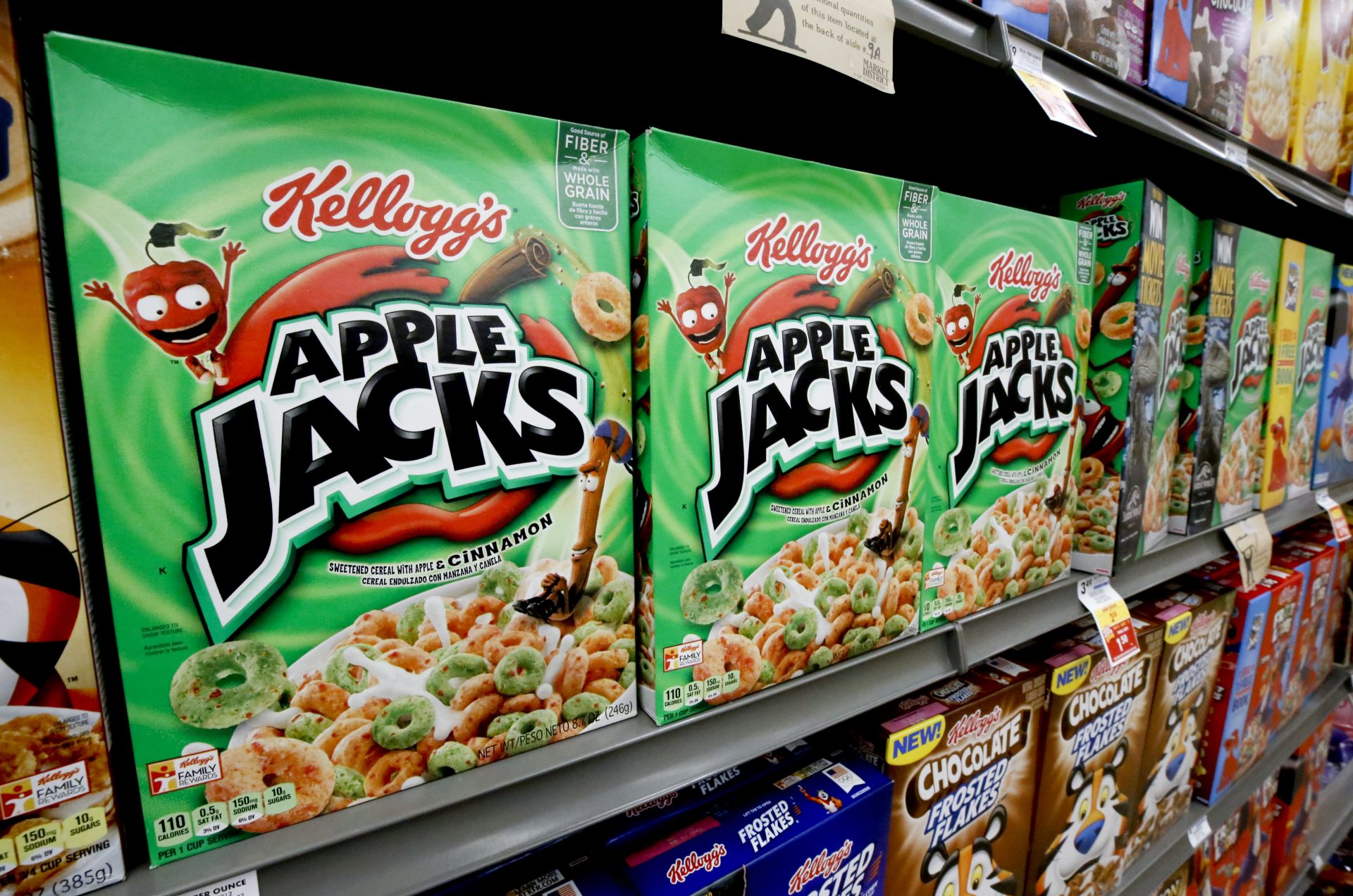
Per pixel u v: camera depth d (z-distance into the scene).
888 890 0.86
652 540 0.59
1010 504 0.90
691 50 0.75
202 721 0.43
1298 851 2.06
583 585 0.57
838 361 0.69
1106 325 1.01
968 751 0.93
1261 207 1.68
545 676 0.56
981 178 1.32
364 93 0.44
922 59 0.74
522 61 0.78
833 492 0.70
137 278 0.38
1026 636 0.93
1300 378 1.58
